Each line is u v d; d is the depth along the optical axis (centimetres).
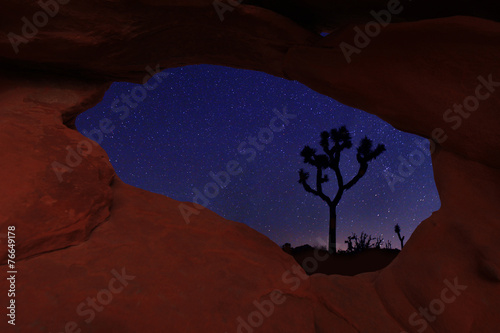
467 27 283
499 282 243
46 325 171
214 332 204
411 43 309
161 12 317
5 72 349
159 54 364
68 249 224
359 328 251
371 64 330
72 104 362
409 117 335
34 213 226
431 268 270
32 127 299
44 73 367
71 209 244
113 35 319
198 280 239
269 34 352
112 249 237
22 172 248
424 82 311
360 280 319
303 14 368
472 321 233
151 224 284
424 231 301
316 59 354
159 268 236
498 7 306
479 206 290
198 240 285
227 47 372
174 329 196
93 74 379
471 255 263
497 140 290
